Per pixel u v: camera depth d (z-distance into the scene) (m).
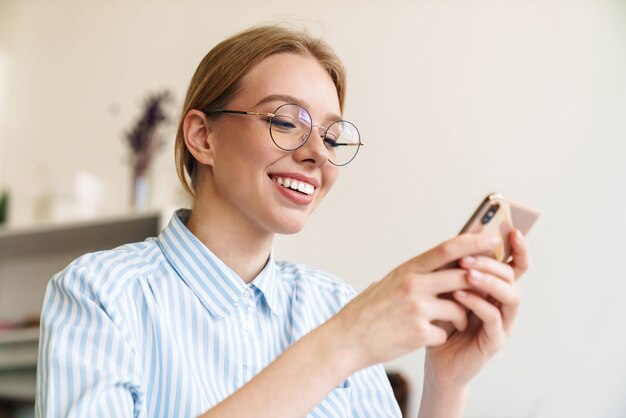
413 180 3.10
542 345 2.85
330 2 3.34
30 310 3.80
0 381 3.40
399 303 0.83
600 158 2.87
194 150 1.17
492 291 0.86
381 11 3.23
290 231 1.13
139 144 3.64
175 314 1.09
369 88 3.22
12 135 4.16
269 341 1.17
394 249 3.10
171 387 1.02
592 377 2.80
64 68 4.05
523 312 2.88
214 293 1.11
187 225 1.20
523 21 3.01
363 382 1.27
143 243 1.18
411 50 3.17
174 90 3.71
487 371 2.89
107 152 3.86
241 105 1.12
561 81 2.94
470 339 1.00
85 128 3.94
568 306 2.85
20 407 3.38
